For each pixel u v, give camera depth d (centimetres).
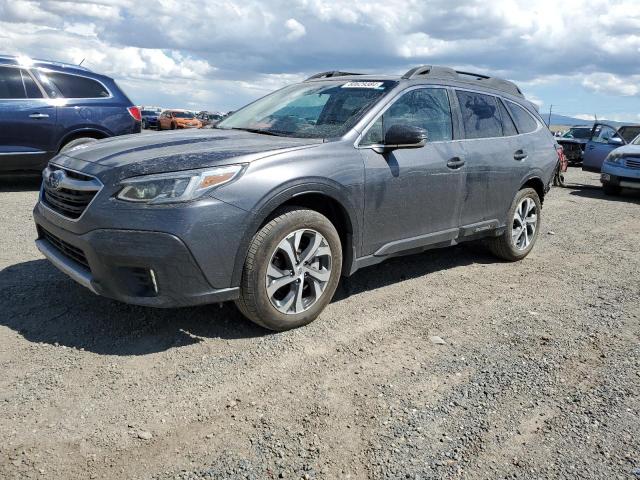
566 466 247
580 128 2100
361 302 435
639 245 692
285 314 360
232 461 241
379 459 246
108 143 385
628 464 250
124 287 318
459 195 473
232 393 293
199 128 465
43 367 308
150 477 229
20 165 827
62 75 853
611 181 1155
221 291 329
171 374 308
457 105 484
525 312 433
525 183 561
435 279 506
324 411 281
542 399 302
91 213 317
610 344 378
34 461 234
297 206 358
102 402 278
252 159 337
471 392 306
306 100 456
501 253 568
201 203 313
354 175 380
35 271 456
